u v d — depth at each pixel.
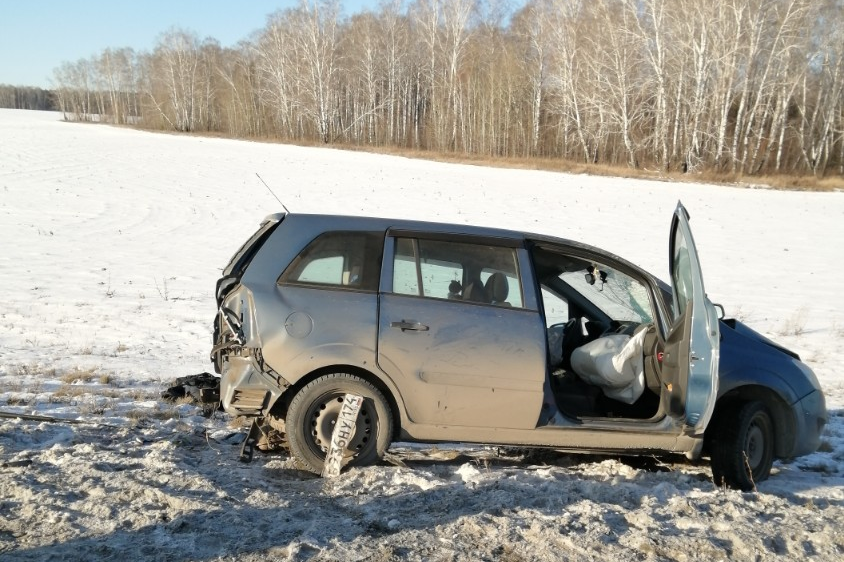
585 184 42.91
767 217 31.77
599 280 6.17
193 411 7.04
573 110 65.06
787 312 15.45
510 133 73.19
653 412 5.69
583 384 5.95
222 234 24.38
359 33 83.81
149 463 5.07
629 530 4.12
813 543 4.07
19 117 132.75
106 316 12.89
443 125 76.62
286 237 5.29
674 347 5.26
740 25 54.34
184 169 44.09
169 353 10.52
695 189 42.78
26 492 4.29
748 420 5.38
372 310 5.13
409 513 4.32
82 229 24.17
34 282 15.90
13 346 10.33
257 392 5.12
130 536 3.82
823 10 57.91
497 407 5.17
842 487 5.63
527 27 72.81
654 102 61.78
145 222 26.22
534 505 4.48
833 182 51.25
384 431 5.16
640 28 56.94
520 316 5.26
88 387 7.82
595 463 5.70
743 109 57.62
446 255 5.34
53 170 40.34
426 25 80.38
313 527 4.00
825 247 24.92
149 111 118.56
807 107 61.03
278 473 5.20
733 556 3.88
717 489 5.18
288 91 91.62
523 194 36.50
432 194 35.34
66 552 3.58
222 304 5.36
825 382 9.99
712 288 18.05
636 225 27.88
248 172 43.59
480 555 3.74
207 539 3.82
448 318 5.17
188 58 109.75
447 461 5.75
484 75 74.94
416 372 5.10
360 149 71.81
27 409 6.61
